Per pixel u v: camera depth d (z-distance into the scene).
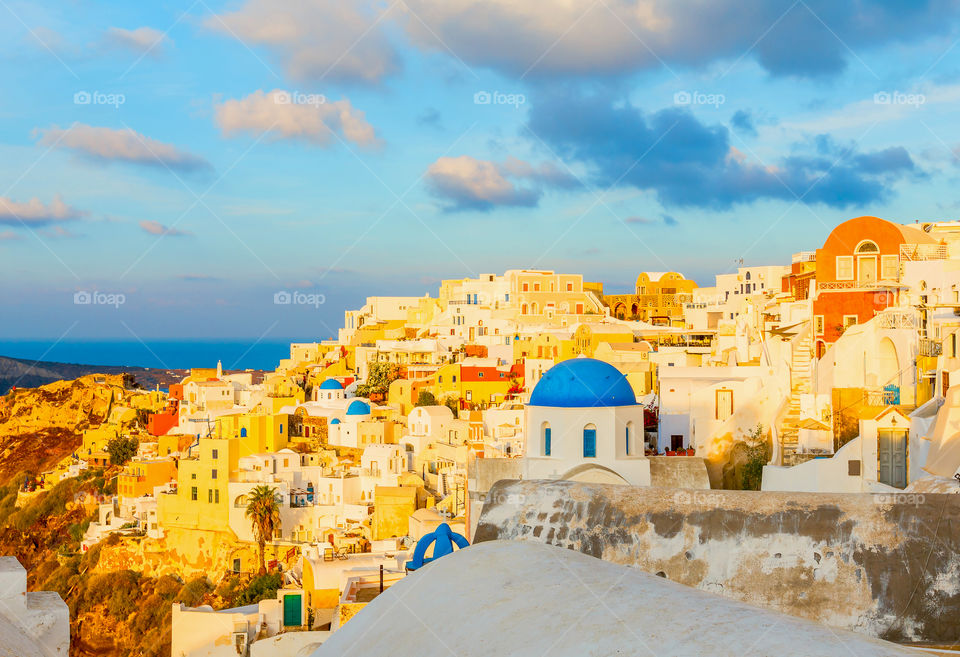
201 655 61.59
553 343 132.38
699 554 19.61
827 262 63.62
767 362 60.66
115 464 137.38
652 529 20.06
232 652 59.38
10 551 130.12
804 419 48.81
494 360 137.75
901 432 38.31
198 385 150.50
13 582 13.30
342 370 166.75
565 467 42.72
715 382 59.06
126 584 104.75
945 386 42.75
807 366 56.06
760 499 20.31
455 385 131.38
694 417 56.62
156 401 173.62
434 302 194.00
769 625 11.77
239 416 114.62
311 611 61.56
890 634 18.50
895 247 62.03
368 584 54.56
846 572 18.94
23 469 164.25
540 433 44.00
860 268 62.69
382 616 16.38
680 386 59.56
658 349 115.88
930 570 18.73
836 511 19.70
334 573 62.66
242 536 103.62
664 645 11.55
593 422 43.09
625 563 19.75
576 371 44.41
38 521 132.88
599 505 20.70
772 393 55.78
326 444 120.25
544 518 20.77
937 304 52.47
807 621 12.20
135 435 149.62
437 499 96.50
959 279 57.69
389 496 91.19
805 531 19.47
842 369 50.25
